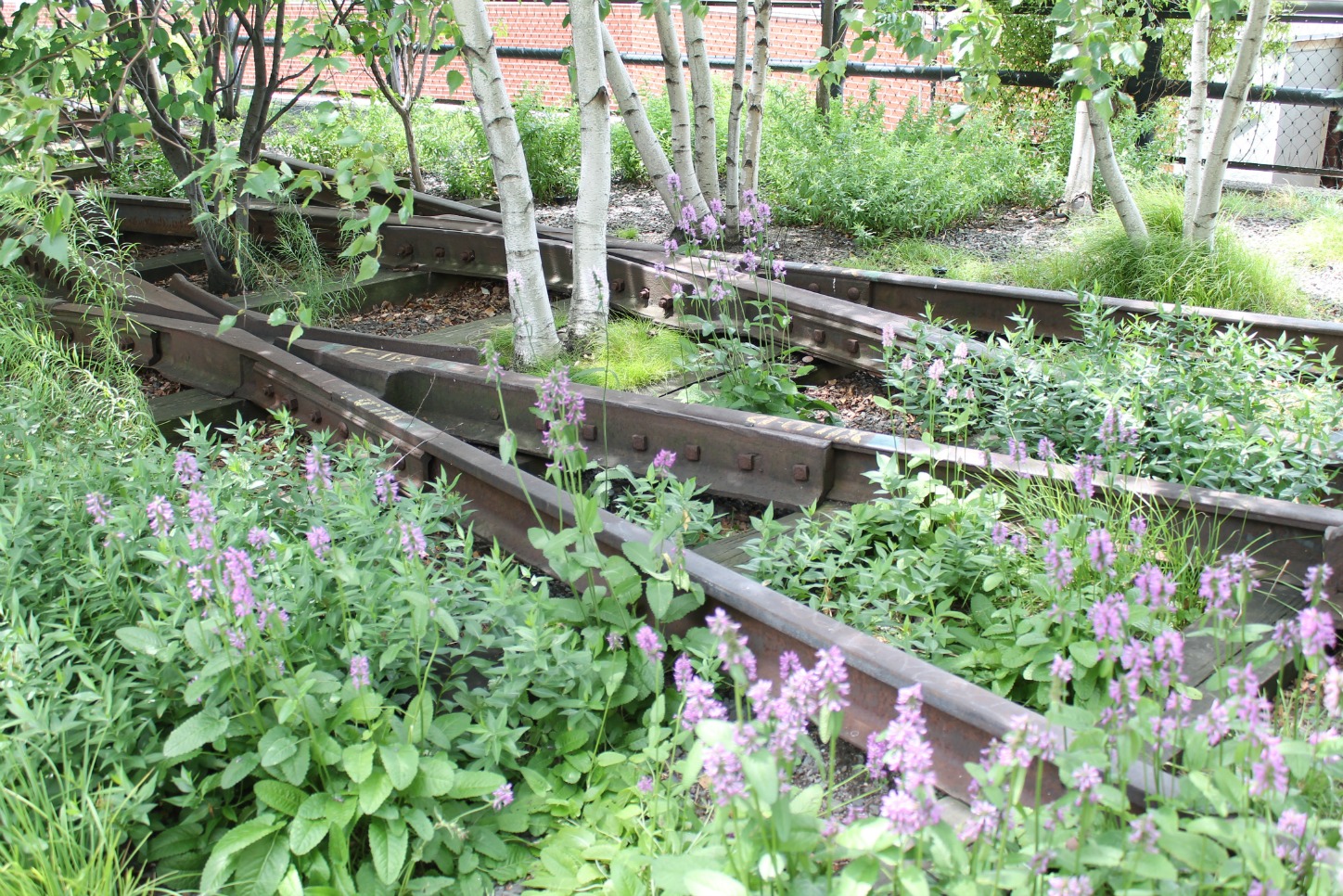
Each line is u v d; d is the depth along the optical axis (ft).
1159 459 15.87
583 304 22.54
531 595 12.36
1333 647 12.27
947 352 18.30
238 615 9.84
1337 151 41.14
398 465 16.85
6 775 9.87
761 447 16.44
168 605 11.43
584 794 10.93
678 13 49.39
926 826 7.98
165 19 23.70
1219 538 13.62
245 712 10.41
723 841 8.98
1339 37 41.60
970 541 13.60
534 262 21.48
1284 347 18.38
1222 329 21.17
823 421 19.51
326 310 26.37
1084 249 26.63
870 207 33.37
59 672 10.42
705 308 23.59
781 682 11.75
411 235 28.89
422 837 9.73
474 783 10.31
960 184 34.86
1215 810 8.39
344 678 11.26
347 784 10.21
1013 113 41.50
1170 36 37.83
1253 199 34.55
